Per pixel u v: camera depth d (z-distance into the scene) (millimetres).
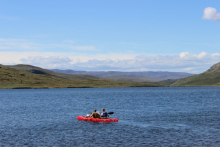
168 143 27484
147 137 30328
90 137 30375
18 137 30359
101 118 42406
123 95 140125
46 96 128375
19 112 56000
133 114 52188
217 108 64562
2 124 39438
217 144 27000
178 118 45938
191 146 26328
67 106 71812
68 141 28516
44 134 32000
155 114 52062
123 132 33188
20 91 199250
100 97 118875
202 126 37438
